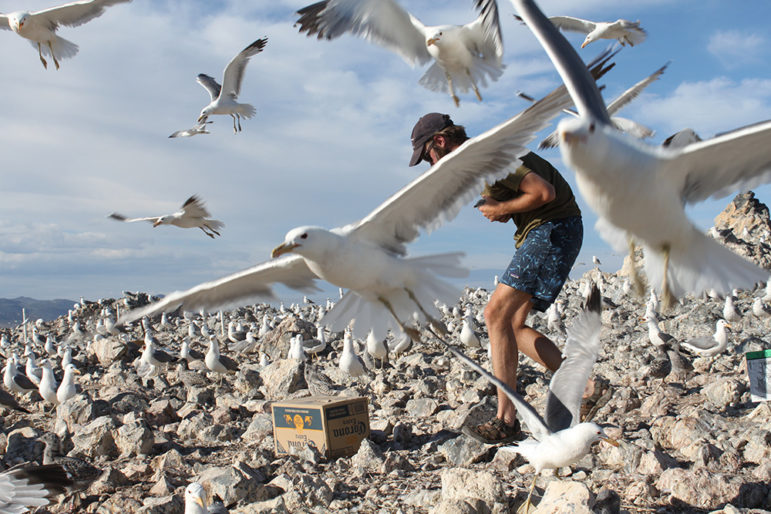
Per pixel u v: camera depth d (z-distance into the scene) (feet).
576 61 13.98
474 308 80.38
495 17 24.16
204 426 26.96
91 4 41.81
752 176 12.75
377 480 19.80
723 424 21.25
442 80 26.27
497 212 20.06
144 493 19.92
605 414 25.25
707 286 13.57
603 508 14.66
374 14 26.68
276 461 21.72
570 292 89.15
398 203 15.65
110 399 30.53
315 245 15.14
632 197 12.48
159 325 101.04
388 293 16.44
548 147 27.61
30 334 119.44
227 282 17.70
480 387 29.78
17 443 24.14
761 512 15.01
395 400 29.12
